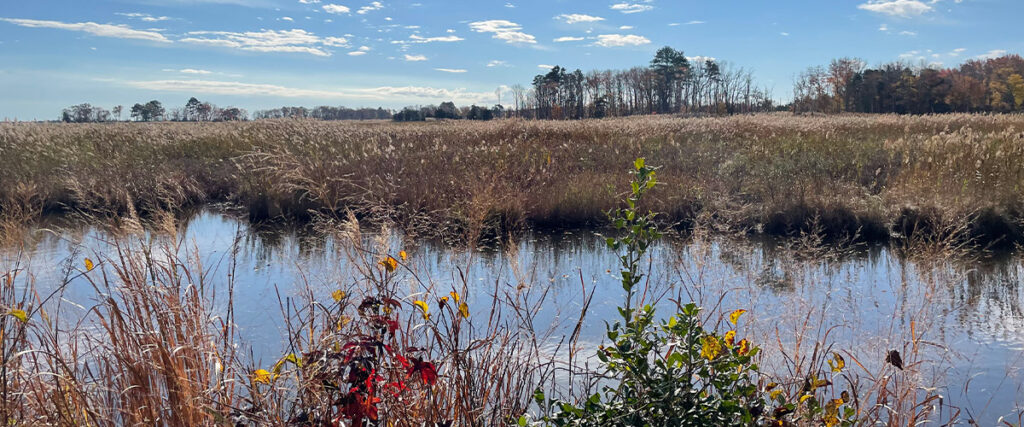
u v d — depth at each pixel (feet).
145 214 33.37
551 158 45.39
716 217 29.19
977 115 99.86
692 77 261.03
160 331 8.73
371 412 6.81
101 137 60.03
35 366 9.13
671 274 21.56
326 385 7.00
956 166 33.78
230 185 38.96
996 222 26.32
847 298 18.69
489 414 9.49
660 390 7.29
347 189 31.89
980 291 19.83
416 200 30.76
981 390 12.82
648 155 47.03
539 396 8.41
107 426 8.41
